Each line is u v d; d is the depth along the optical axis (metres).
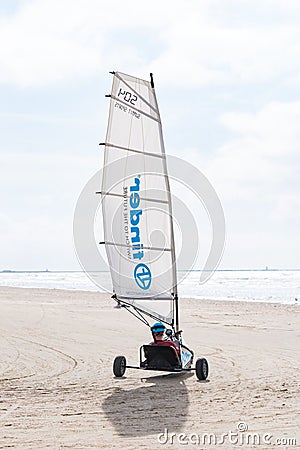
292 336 38.41
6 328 42.31
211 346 34.28
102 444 15.44
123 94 23.31
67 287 118.88
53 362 29.31
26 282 167.38
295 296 86.12
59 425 17.36
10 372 26.67
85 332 40.62
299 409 19.08
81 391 22.36
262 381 24.11
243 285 135.25
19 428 17.05
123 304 23.16
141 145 23.67
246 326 43.84
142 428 16.98
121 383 24.00
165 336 24.22
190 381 24.34
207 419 17.95
